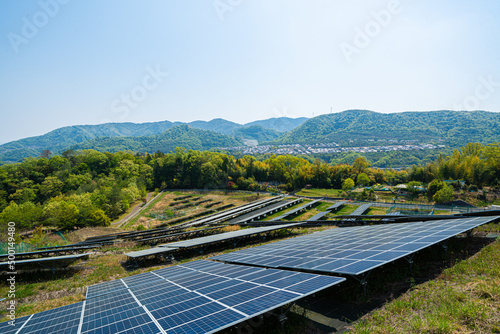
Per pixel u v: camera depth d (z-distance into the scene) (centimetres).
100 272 2730
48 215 7206
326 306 1300
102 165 13825
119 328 941
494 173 8012
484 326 893
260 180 13312
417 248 1505
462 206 5941
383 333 966
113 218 8369
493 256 1579
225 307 1012
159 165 13900
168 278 1773
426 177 9819
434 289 1280
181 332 847
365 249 1672
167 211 8681
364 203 7500
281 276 1330
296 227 4597
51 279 2569
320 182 11944
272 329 1135
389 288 1390
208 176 12862
